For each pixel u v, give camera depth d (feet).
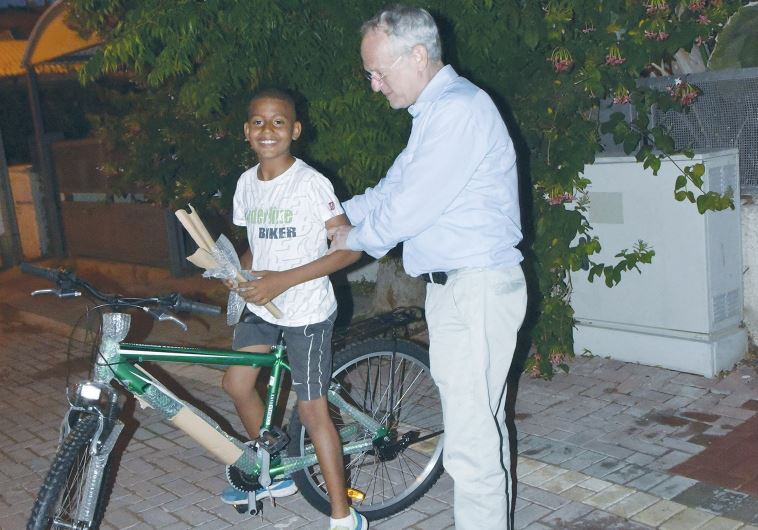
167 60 15.25
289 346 10.92
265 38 15.56
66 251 37.24
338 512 11.10
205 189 22.08
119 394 10.44
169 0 15.19
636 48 16.51
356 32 15.99
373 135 15.93
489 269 9.52
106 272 34.19
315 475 12.23
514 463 12.94
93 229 35.50
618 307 17.53
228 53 15.75
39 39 33.22
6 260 37.52
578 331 18.16
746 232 16.88
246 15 14.75
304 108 18.39
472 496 9.82
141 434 16.22
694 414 14.94
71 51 31.94
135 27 15.29
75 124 48.39
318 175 10.60
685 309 16.58
